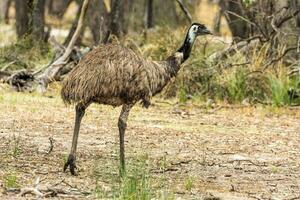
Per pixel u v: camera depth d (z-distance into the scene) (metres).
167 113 24.03
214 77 27.12
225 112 25.02
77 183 14.27
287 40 28.45
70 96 14.36
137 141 19.12
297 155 18.52
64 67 27.73
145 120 22.48
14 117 21.39
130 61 14.71
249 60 27.61
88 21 35.88
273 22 27.41
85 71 14.38
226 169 16.48
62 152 17.12
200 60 27.44
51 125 20.55
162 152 17.94
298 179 15.86
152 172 15.59
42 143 18.06
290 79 27.31
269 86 27.02
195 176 15.55
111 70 14.44
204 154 18.00
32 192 13.28
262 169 16.69
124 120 14.89
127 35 30.75
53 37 28.92
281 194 14.46
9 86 26.34
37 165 15.59
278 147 19.47
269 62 27.25
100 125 21.08
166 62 15.79
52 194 13.32
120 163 14.80
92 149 17.72
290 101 26.69
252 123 23.16
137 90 14.77
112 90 14.47
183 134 20.58
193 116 23.91
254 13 28.17
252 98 26.70
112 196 13.37
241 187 14.84
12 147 17.30
